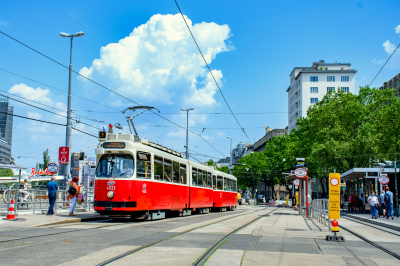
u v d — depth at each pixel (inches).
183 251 350.6
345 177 1403.8
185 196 914.7
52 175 743.1
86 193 912.9
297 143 2105.1
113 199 640.4
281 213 1275.8
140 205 659.4
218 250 363.3
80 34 959.0
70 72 948.0
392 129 1690.5
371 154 1647.4
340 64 3956.7
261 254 348.2
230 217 917.8
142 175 674.8
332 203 620.4
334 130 1711.4
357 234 567.5
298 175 1033.5
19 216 653.9
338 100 1792.6
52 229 498.9
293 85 3993.6
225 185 1378.0
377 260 339.9
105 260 297.3
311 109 2075.5
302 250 382.3
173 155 848.9
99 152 664.4
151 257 316.8
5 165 904.3
